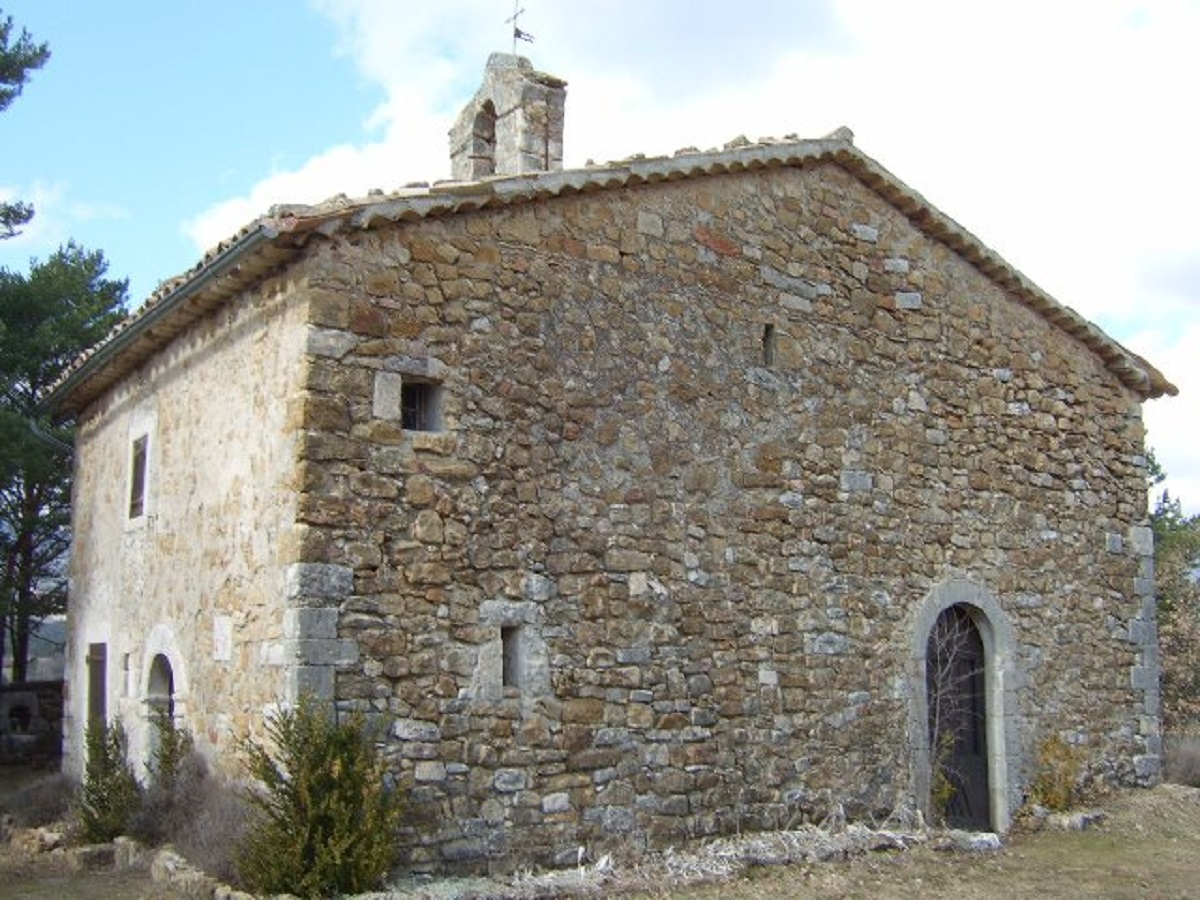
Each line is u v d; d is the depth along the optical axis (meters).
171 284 10.51
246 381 9.51
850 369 11.95
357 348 8.73
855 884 9.42
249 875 7.80
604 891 8.56
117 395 12.88
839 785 11.09
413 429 9.05
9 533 19.80
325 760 7.95
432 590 8.81
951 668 12.33
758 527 10.93
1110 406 14.14
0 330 18.12
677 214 10.88
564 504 9.65
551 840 9.12
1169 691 20.56
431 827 8.52
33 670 24.92
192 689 9.96
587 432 9.90
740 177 11.45
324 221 8.52
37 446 17.83
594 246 10.23
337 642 8.33
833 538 11.48
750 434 11.04
